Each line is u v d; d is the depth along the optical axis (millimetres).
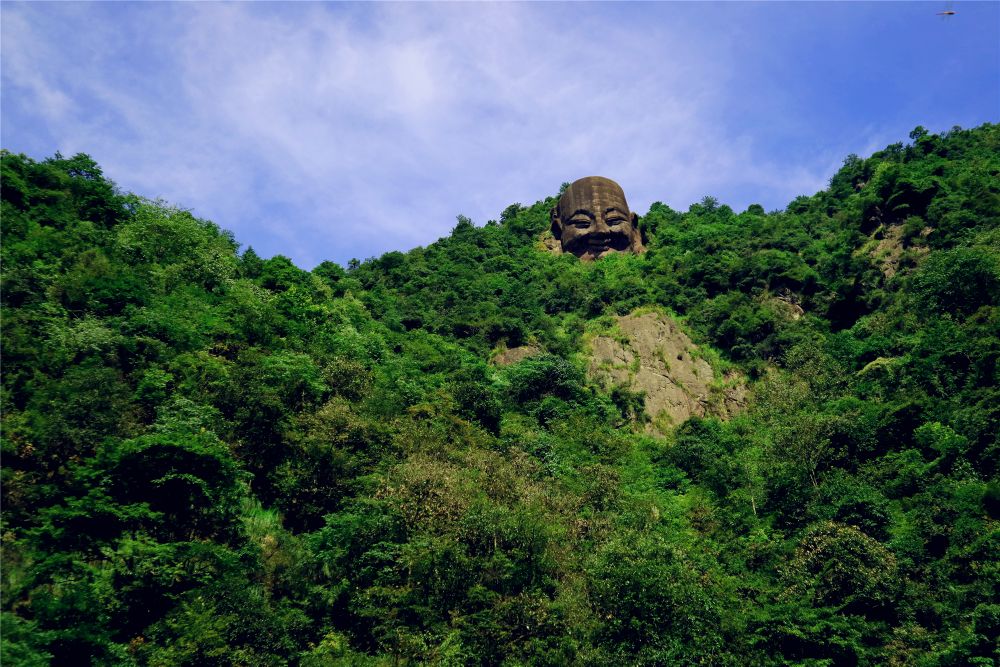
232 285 48344
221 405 33812
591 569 31375
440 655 25344
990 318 50469
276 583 27875
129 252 44344
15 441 25719
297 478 32312
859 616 30969
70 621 20062
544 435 48812
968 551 33000
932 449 41875
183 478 25312
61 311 33531
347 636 27359
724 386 66312
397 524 30438
